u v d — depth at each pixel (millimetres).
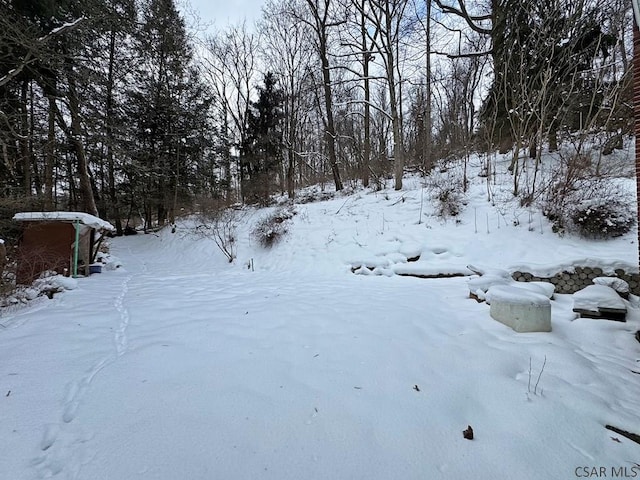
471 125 16031
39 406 2260
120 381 2582
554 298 4992
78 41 9281
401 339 3510
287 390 2473
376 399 2373
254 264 10523
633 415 2211
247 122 21797
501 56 10555
